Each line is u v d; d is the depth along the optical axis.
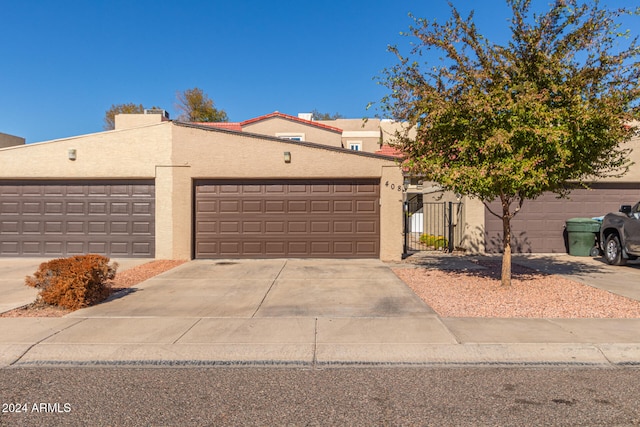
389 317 6.33
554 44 7.54
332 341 5.30
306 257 12.38
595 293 7.84
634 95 6.85
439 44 7.57
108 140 12.28
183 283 8.91
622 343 5.17
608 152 7.78
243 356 4.93
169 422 3.47
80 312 6.64
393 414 3.61
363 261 12.00
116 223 12.44
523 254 13.84
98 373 4.51
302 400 3.87
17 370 4.60
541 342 5.21
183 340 5.34
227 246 12.42
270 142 12.26
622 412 3.64
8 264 11.46
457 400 3.87
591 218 13.66
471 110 7.15
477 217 13.91
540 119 6.68
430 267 10.97
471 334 5.52
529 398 3.91
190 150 12.22
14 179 12.44
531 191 7.70
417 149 8.31
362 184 12.39
